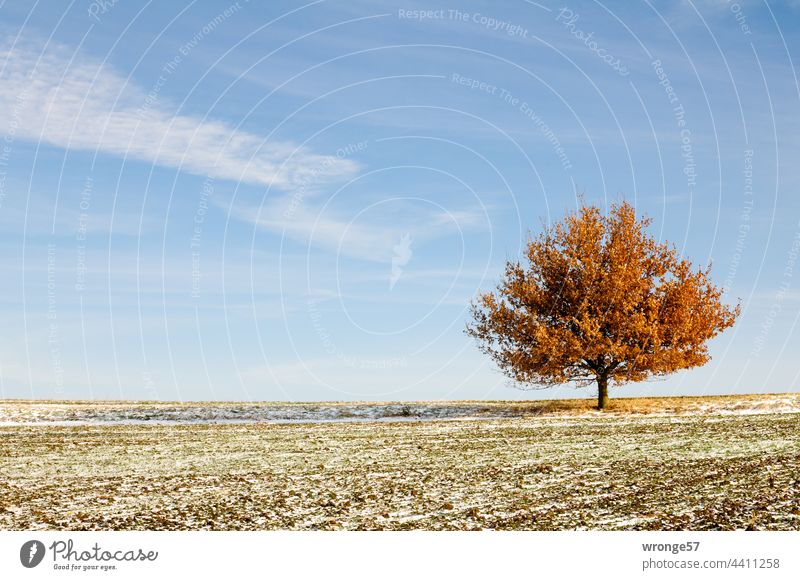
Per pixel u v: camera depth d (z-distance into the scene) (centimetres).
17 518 1702
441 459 2530
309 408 5047
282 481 2144
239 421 4406
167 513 1742
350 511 1747
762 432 2920
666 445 2683
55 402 5416
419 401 5697
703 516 1602
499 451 2694
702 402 4484
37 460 2633
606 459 2409
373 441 3139
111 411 4759
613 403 4722
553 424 3738
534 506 1761
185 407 5053
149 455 2745
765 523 1530
